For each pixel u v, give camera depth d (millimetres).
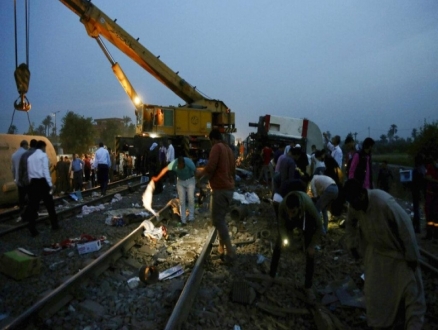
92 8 17703
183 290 4324
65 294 4453
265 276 5168
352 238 3727
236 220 9078
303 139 19453
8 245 6953
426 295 4863
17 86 10133
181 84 22453
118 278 5316
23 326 3732
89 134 49562
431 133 18094
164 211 9492
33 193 7551
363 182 6828
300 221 4465
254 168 19641
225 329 3936
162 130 21672
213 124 24734
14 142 11961
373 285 3414
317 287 5105
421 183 7965
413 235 3193
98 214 10070
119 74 20062
